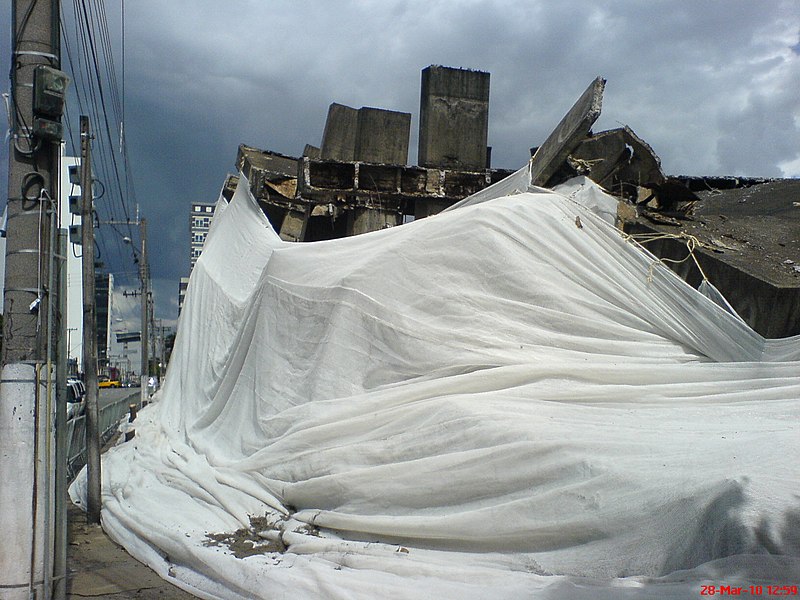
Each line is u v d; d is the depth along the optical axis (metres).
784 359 7.35
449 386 7.16
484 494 5.79
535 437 5.75
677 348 7.76
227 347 11.81
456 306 7.98
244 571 5.86
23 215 6.00
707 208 13.30
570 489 5.17
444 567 5.23
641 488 4.89
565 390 6.75
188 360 13.06
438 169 14.76
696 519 4.47
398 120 16.14
